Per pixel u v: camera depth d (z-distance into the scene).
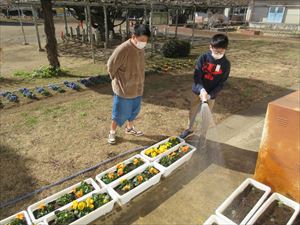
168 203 3.25
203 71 3.97
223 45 3.59
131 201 3.27
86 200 2.96
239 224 2.74
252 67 10.73
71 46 16.69
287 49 15.97
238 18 32.19
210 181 3.66
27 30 24.84
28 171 3.85
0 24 29.56
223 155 4.29
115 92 4.04
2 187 3.52
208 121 4.17
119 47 3.73
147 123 5.41
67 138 4.78
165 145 4.16
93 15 17.72
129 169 3.63
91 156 4.22
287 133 3.00
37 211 2.93
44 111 6.03
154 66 10.45
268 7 27.23
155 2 12.98
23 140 4.71
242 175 3.80
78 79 8.65
